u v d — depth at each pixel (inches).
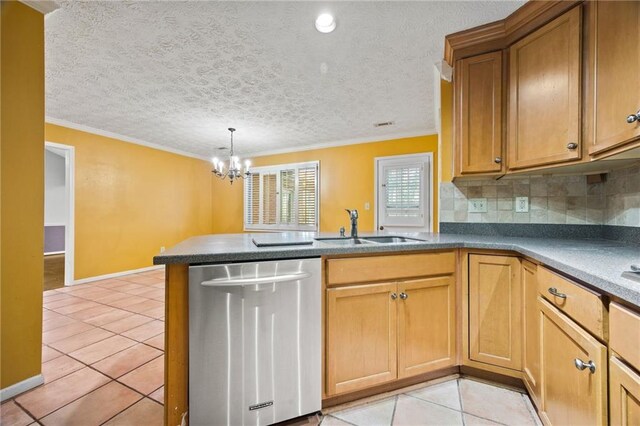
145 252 187.0
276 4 64.3
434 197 161.2
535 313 53.8
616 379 30.5
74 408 57.8
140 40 78.4
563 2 55.5
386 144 175.5
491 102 70.4
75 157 152.5
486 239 71.4
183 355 47.1
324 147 195.9
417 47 81.0
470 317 65.4
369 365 58.5
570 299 39.8
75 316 109.2
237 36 76.7
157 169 195.8
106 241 166.6
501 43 69.2
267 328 50.0
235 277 48.0
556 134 57.5
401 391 62.8
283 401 51.4
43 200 66.0
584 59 53.2
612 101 45.8
